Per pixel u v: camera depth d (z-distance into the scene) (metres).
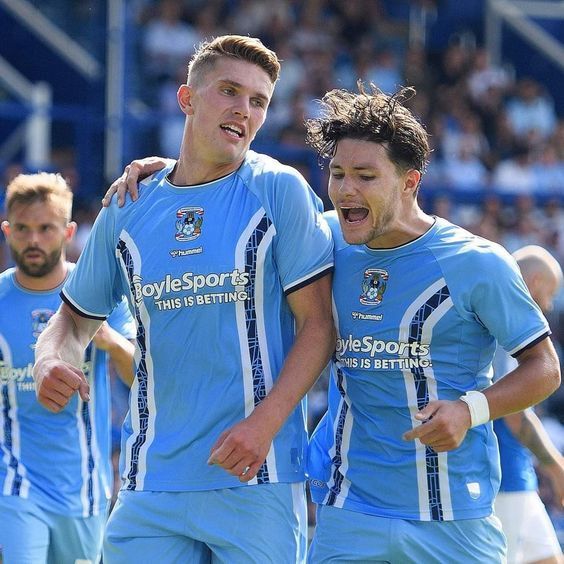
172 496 14.88
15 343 19.50
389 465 15.27
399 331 15.14
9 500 18.92
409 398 15.20
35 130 53.19
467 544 15.34
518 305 15.08
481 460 15.47
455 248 15.13
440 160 53.72
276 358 14.97
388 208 14.84
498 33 66.75
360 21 59.53
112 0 44.09
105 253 15.78
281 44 55.03
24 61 55.22
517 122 59.59
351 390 15.57
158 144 46.97
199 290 14.78
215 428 14.78
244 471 14.14
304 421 15.45
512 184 54.62
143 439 15.16
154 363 15.10
